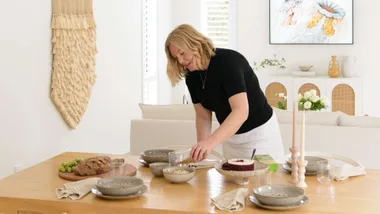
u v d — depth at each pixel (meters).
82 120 5.39
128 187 2.40
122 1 6.43
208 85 2.91
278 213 2.23
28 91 4.39
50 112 4.75
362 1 8.25
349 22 8.25
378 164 4.14
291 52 8.53
